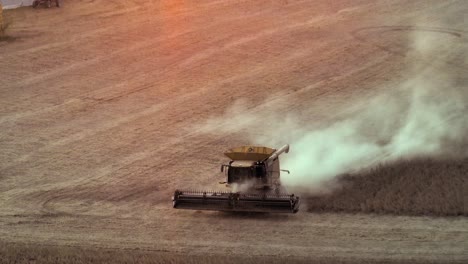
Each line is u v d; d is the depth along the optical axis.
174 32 99.38
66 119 69.06
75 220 44.69
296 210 42.69
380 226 42.56
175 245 39.44
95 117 69.69
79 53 89.69
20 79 80.31
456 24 107.12
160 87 78.88
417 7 116.50
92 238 40.94
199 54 90.44
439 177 51.25
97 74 82.69
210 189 50.81
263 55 90.62
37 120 68.62
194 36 97.75
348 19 108.50
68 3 113.75
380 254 37.78
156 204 47.91
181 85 79.56
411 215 44.53
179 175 54.50
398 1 120.38
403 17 110.38
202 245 39.38
